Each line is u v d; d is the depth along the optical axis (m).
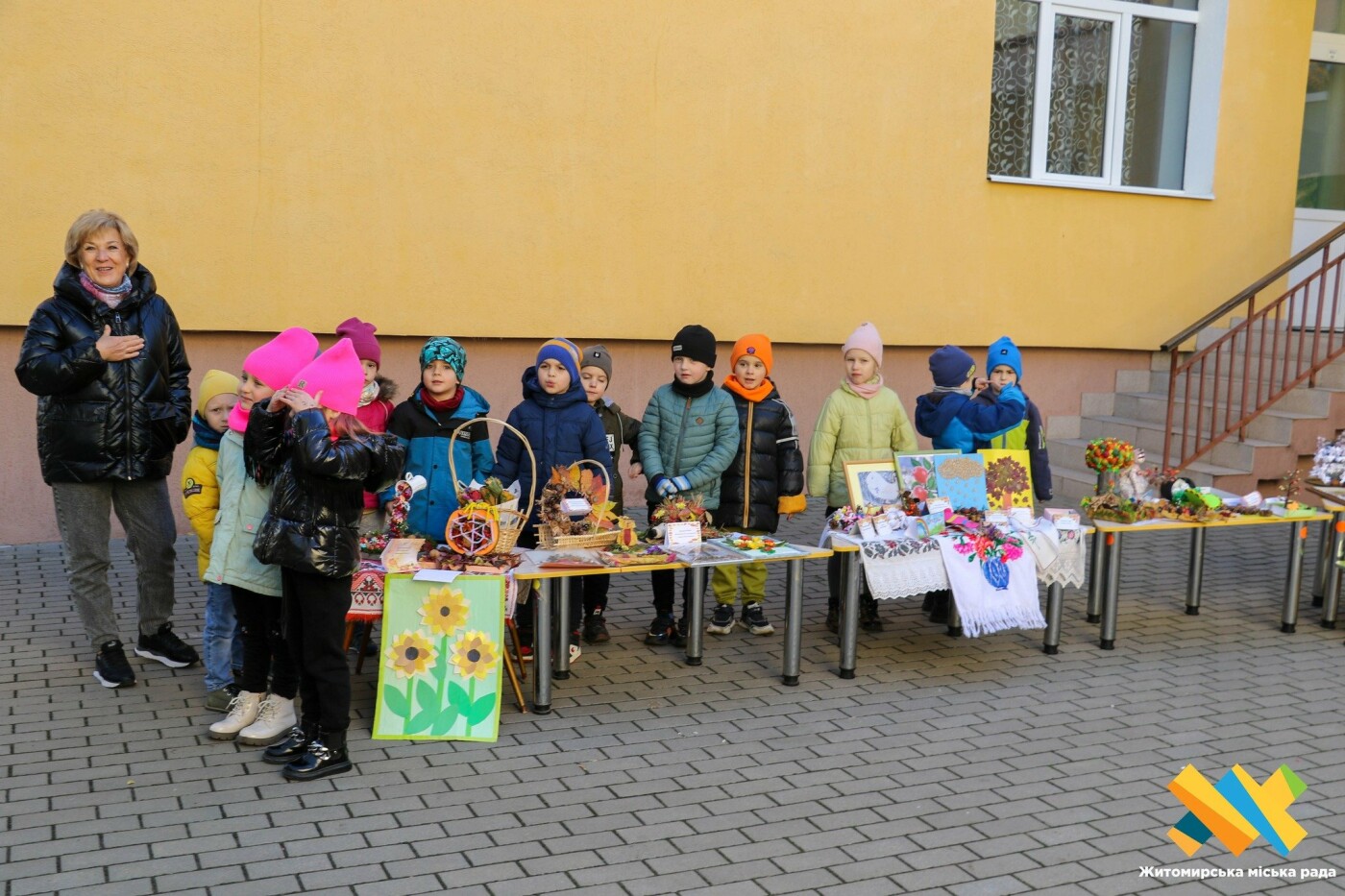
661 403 6.12
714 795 4.32
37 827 3.91
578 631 5.84
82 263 4.97
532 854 3.83
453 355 5.35
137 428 5.06
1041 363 10.55
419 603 4.86
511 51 8.27
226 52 7.54
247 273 7.76
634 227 8.80
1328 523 6.85
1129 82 10.81
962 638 6.40
